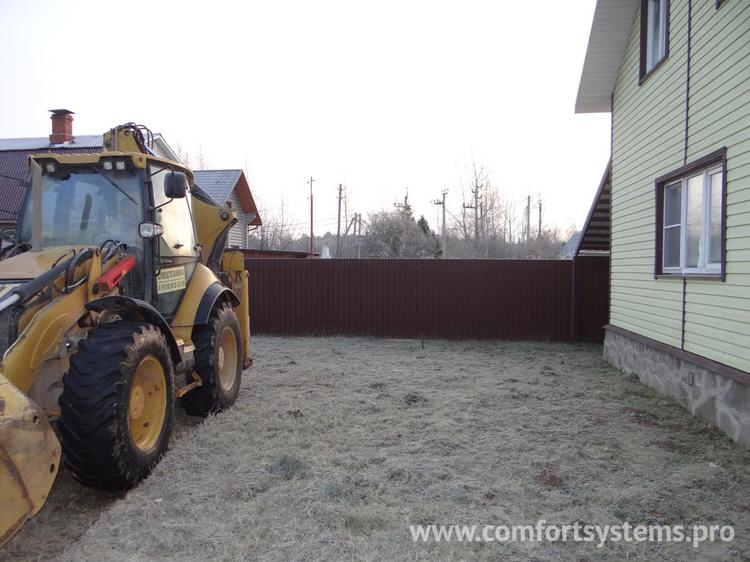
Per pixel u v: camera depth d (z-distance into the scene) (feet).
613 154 30.07
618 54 28.22
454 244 121.80
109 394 11.79
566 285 38.17
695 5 20.35
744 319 16.90
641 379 25.12
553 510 12.21
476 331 38.96
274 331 40.91
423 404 20.85
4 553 10.64
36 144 61.36
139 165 15.80
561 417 19.27
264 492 12.91
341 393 22.54
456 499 12.57
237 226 77.05
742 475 14.08
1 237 17.08
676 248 22.71
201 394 18.70
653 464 14.88
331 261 40.27
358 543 10.57
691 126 20.71
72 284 12.93
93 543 10.73
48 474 9.40
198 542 10.67
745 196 16.97
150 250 15.93
